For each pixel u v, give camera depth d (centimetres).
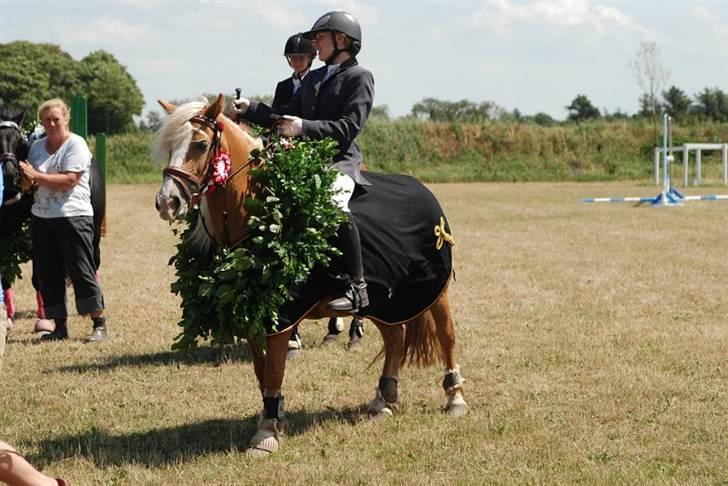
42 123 877
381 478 527
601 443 583
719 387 716
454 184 4175
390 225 604
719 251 1563
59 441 603
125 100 8850
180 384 751
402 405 684
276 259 537
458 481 519
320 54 610
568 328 949
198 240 564
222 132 535
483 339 898
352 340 884
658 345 863
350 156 607
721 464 539
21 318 1052
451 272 656
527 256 1523
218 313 541
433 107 7669
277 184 548
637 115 6256
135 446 593
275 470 539
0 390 736
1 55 8325
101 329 923
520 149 4862
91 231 902
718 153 4956
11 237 942
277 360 569
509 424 626
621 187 3791
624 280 1257
